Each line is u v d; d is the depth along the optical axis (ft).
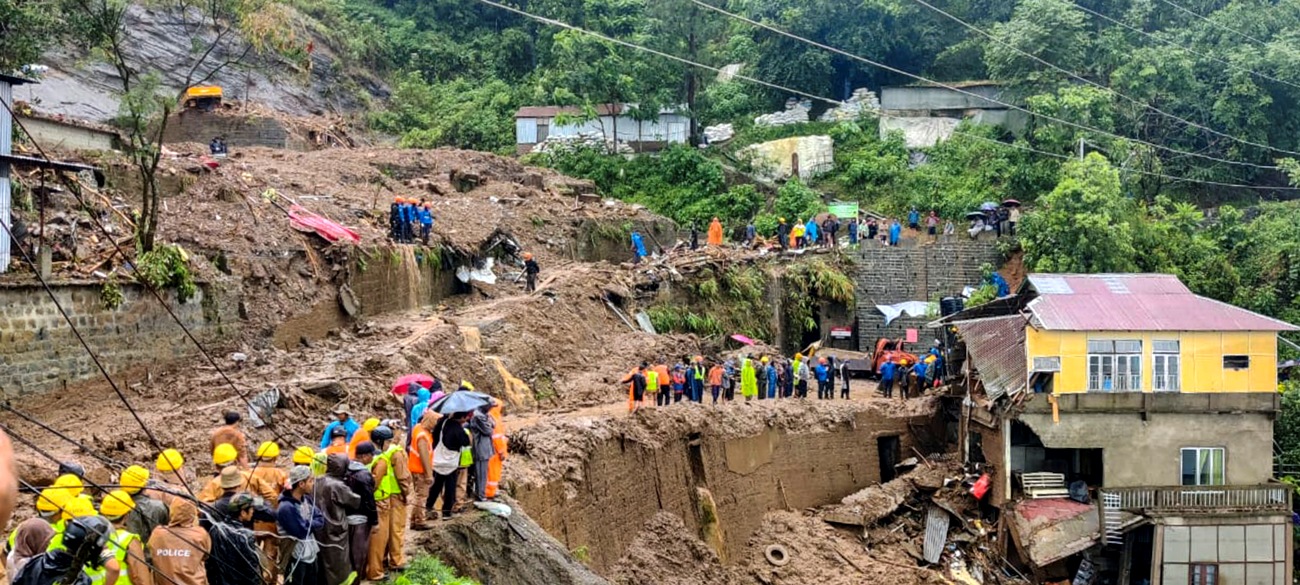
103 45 106.32
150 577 44.09
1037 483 124.16
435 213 150.20
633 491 100.22
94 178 112.57
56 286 83.56
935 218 191.52
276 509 52.06
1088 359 122.31
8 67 103.71
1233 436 122.62
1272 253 183.42
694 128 214.28
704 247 174.09
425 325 117.19
